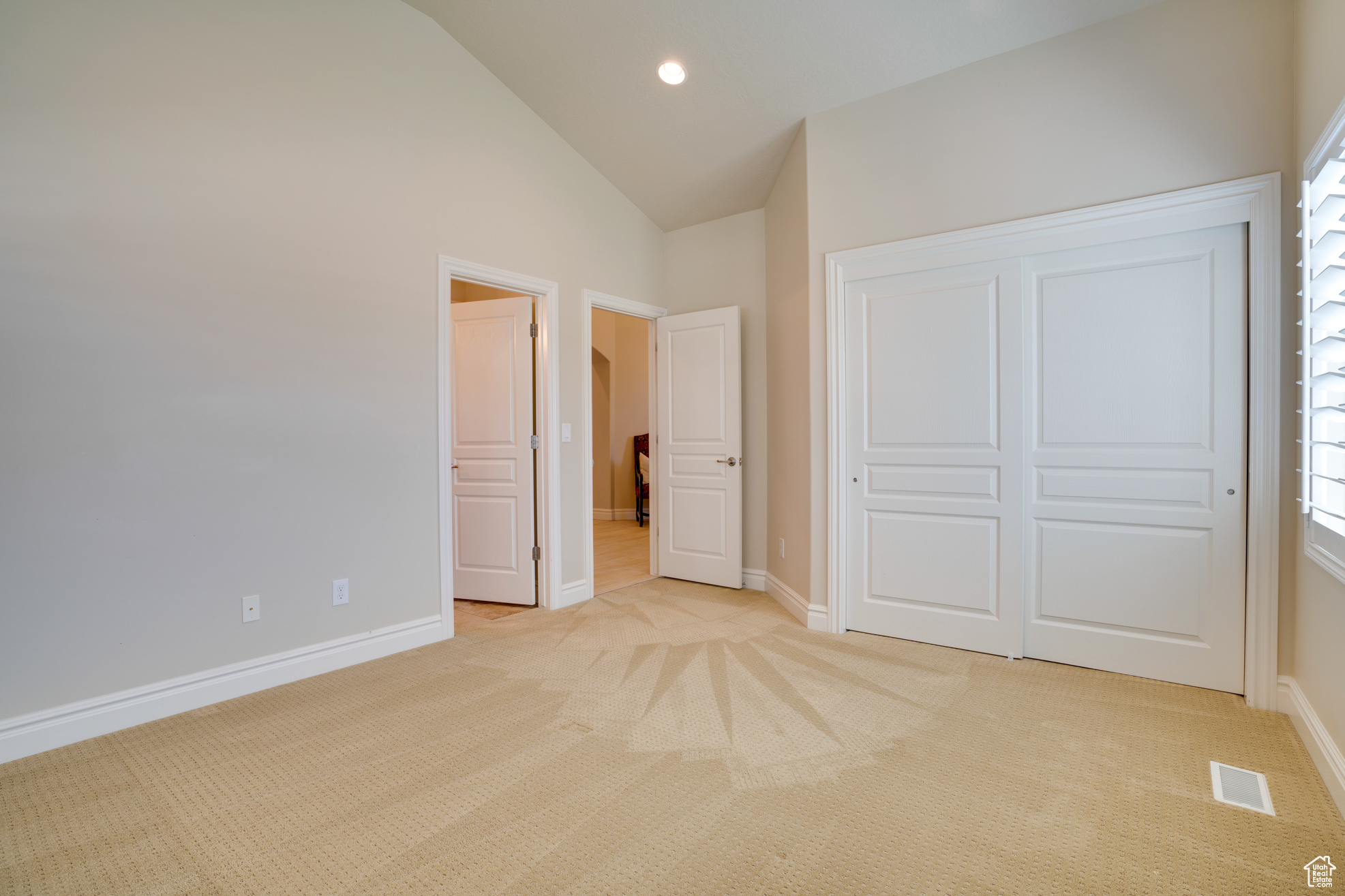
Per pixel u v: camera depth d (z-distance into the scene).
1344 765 1.73
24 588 2.05
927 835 1.62
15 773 1.94
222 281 2.48
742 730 2.21
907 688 2.56
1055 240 2.73
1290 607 2.29
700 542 4.48
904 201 3.09
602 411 8.30
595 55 3.28
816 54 3.03
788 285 3.73
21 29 2.04
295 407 2.70
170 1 2.34
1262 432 2.34
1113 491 2.67
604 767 1.97
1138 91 2.55
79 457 2.15
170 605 2.36
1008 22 2.70
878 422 3.21
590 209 4.13
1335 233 1.75
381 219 3.00
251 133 2.56
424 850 1.57
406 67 3.11
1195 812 1.71
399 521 3.07
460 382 4.05
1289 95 2.29
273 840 1.61
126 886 1.45
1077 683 2.60
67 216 2.12
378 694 2.55
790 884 1.43
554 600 3.86
